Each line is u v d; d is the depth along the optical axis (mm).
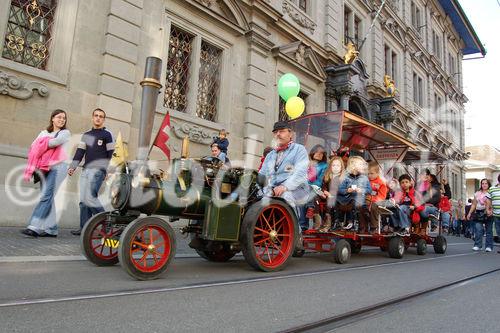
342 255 5195
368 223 6094
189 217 3941
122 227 3754
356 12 16703
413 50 22094
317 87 13445
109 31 7367
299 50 12445
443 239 7582
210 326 2195
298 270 4348
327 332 2219
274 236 4211
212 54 9945
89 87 7137
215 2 9898
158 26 8406
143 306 2523
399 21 20203
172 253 3508
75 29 7031
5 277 3148
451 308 2910
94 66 7238
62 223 6469
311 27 13359
